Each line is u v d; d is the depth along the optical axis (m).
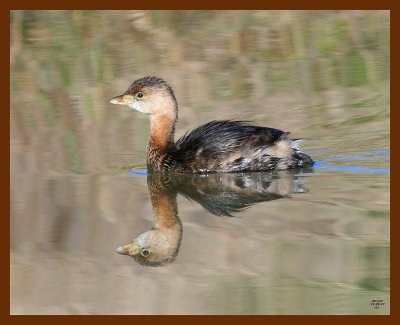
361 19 25.45
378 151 18.19
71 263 13.57
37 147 19.28
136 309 11.92
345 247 13.54
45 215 15.35
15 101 22.03
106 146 19.39
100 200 16.03
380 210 14.91
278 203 15.51
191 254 13.66
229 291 12.36
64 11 25.92
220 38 24.98
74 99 22.06
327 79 22.78
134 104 18.16
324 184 16.36
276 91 22.17
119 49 24.56
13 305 12.19
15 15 25.67
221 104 21.36
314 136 19.28
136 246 14.18
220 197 16.17
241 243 13.89
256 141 17.27
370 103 21.23
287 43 24.58
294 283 12.55
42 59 24.19
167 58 24.09
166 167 17.64
